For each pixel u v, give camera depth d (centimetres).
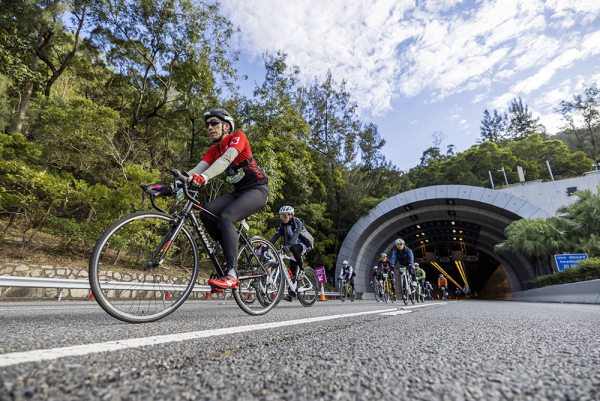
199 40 1207
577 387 60
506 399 54
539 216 2180
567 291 996
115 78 1373
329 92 2670
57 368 63
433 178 4362
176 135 1398
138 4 1102
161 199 727
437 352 97
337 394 57
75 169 952
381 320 195
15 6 929
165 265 192
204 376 66
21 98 1003
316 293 535
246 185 234
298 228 464
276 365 77
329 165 2477
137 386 57
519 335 136
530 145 4734
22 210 785
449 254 3872
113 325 150
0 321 161
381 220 2570
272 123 1456
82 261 823
